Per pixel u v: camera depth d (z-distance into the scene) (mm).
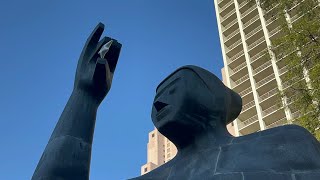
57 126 6125
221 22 58156
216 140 5363
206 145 5395
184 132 5621
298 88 12055
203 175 5023
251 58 50375
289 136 4719
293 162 4461
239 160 4832
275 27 49031
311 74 11594
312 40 12250
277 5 13656
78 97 6371
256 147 4852
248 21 54500
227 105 5703
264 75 47656
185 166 5441
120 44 6840
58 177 5512
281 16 13273
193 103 5562
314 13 12828
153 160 81062
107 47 6559
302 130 4754
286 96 12602
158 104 5910
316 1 12875
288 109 13078
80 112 6219
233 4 57938
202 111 5551
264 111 44812
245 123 46844
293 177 4316
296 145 4590
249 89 48406
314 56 12172
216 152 5191
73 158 5758
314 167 4340
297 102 12070
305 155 4465
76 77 6621
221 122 5590
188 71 5859
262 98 45750
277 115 42688
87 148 5988
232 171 4738
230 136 5340
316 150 4520
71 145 5840
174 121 5566
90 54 6809
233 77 51875
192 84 5684
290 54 12492
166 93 5906
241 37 53031
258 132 5070
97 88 6492
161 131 5832
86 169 5816
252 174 4543
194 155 5449
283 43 12625
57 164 5590
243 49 51906
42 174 5484
